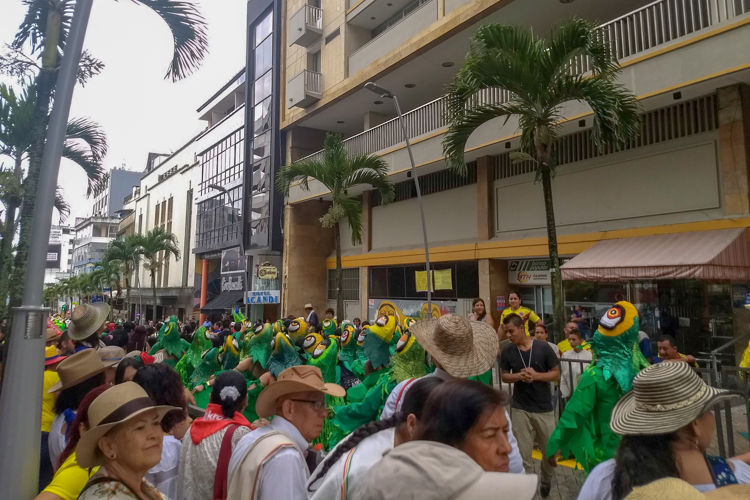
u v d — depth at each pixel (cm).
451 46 1755
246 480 240
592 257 1273
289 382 268
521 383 526
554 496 507
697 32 1086
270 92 2733
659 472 194
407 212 2114
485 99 1541
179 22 720
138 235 3666
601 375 427
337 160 1730
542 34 1631
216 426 301
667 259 1096
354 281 2400
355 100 2233
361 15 2177
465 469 131
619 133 880
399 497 125
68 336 614
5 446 313
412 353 545
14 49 678
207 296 3550
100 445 211
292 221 2539
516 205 1638
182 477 296
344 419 470
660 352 693
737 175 1105
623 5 1470
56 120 366
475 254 1706
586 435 421
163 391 320
